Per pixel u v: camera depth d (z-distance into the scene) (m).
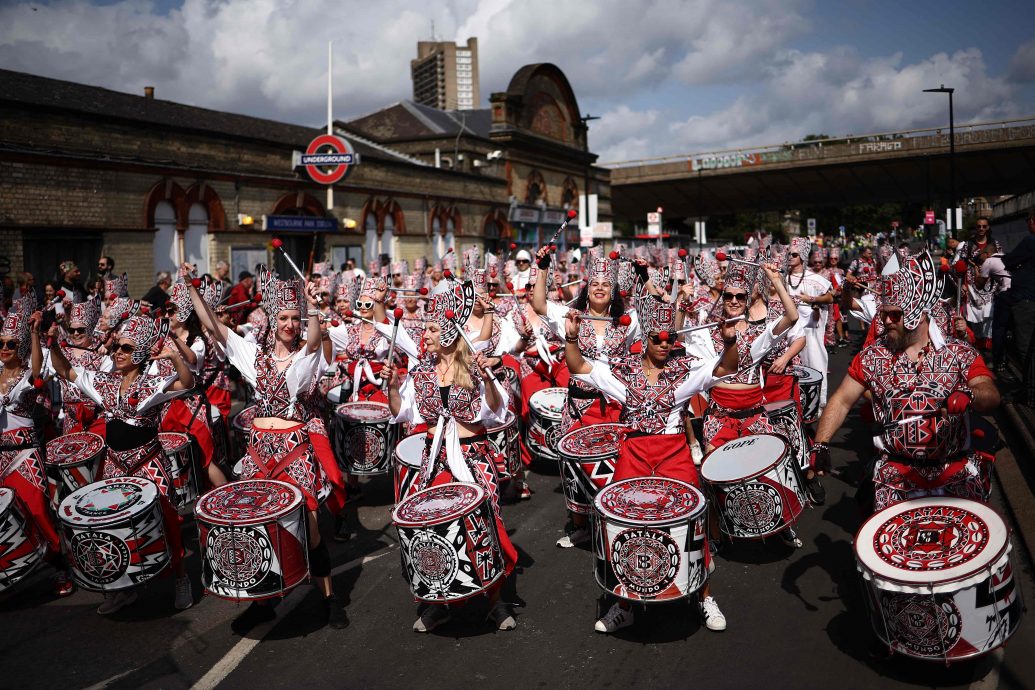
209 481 6.80
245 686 4.44
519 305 8.57
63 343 7.75
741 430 5.98
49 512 5.79
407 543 4.62
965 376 4.24
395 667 4.59
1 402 5.61
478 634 4.96
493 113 38.88
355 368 8.53
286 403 5.54
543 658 4.63
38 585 5.98
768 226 82.00
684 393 4.94
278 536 4.65
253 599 4.64
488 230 35.19
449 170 31.48
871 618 4.11
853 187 53.66
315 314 5.53
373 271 15.54
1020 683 4.12
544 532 6.67
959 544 3.90
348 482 7.61
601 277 6.77
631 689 4.26
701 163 53.31
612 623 4.86
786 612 5.07
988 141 45.47
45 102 16.98
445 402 5.17
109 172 17.11
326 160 22.36
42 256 16.03
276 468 5.42
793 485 5.21
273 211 21.78
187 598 5.47
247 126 24.19
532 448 7.75
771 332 5.75
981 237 12.75
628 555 4.45
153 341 5.53
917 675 4.25
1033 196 18.08
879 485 4.47
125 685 4.48
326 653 4.79
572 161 45.03
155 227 18.30
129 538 4.93
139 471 5.51
